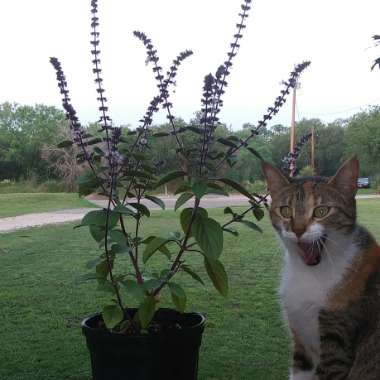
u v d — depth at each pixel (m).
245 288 1.19
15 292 1.15
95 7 0.53
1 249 1.82
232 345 0.81
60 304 1.04
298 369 0.60
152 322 0.62
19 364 0.72
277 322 0.92
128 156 0.55
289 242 0.57
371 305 0.54
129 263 1.47
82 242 2.01
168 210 3.71
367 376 0.53
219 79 0.53
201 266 1.45
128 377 0.56
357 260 0.55
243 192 0.56
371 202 4.81
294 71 0.68
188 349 0.59
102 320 0.62
